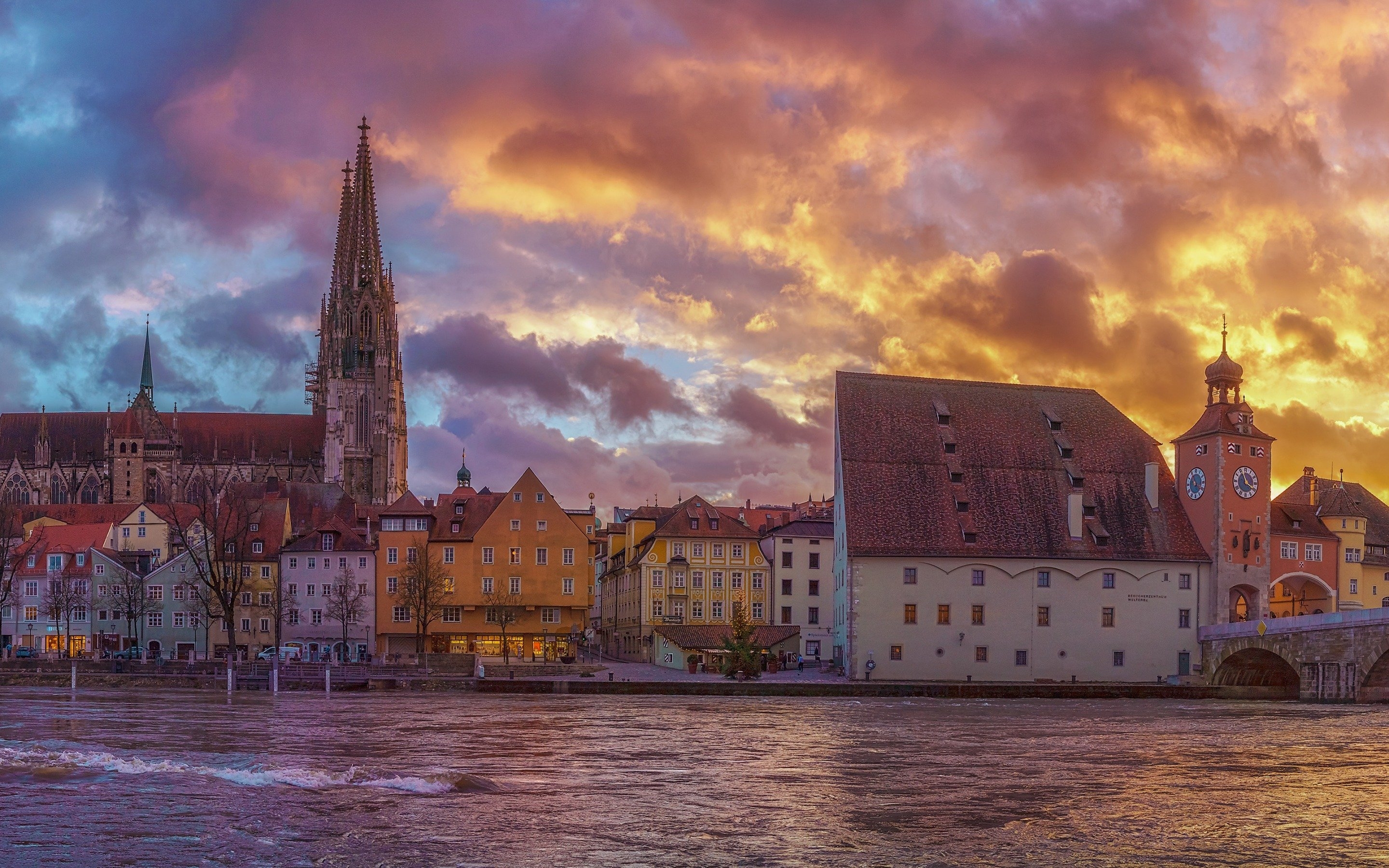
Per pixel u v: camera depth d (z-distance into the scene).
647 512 191.25
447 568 168.38
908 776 54.62
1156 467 153.25
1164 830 41.97
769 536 177.75
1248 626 135.62
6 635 183.75
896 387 154.38
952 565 142.25
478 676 125.69
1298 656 128.25
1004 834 40.72
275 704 95.88
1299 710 106.62
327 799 44.28
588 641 170.50
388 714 85.69
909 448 149.25
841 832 40.66
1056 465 151.75
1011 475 149.62
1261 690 132.38
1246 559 149.00
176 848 36.25
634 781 51.62
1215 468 148.62
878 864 36.12
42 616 182.50
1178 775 56.72
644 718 86.94
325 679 117.25
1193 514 150.88
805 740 71.12
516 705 98.56
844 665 142.50
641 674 144.12
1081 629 144.25
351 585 167.62
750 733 75.00
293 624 173.38
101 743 62.84
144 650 178.12
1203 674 144.00
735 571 172.50
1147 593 146.25
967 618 142.12
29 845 36.38
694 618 170.62
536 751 62.56
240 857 35.25
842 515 147.00
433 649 169.38
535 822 41.03
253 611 176.25
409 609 168.12
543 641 168.75
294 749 61.19
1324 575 158.38
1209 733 79.62
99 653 168.88
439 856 35.78
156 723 75.25
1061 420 155.62
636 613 175.25
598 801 45.69
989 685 123.69
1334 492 165.12
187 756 56.56
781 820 42.59
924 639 141.00
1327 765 61.59
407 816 41.25
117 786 46.28
